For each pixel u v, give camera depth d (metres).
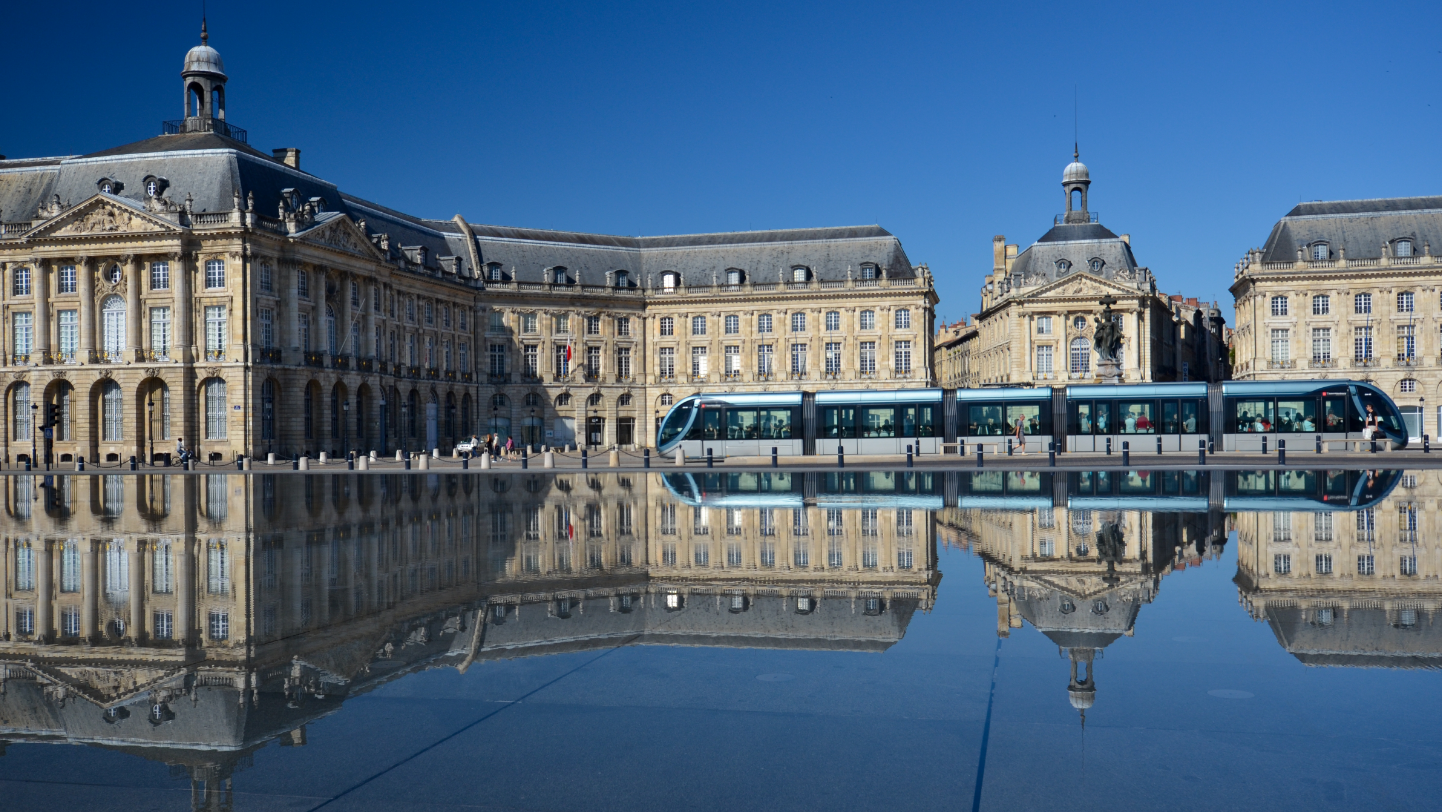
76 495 31.28
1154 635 10.20
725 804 6.11
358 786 6.46
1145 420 51.06
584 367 86.00
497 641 10.27
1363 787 6.26
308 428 60.88
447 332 78.38
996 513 22.25
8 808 6.11
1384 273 79.56
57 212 58.34
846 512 22.98
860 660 9.40
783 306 86.00
